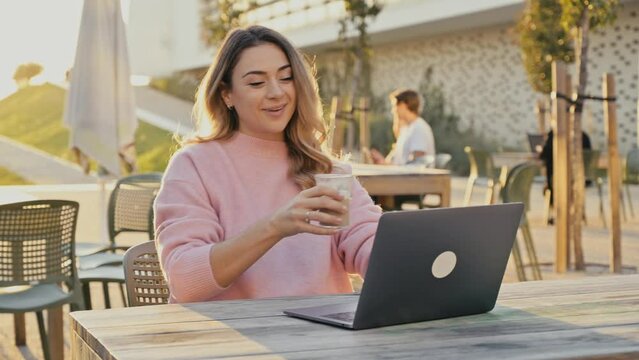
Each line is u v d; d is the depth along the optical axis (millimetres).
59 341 3934
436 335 1628
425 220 1653
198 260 2045
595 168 9258
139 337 1601
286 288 2236
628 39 15406
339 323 1688
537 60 11984
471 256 1759
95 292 5938
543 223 9742
